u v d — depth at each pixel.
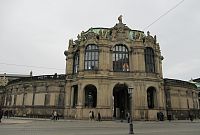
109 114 41.09
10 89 63.09
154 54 47.09
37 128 23.92
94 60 44.38
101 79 42.41
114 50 45.50
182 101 55.03
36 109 51.59
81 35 47.22
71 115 45.47
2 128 23.03
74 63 49.06
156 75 45.53
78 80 43.81
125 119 43.50
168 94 52.03
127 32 46.62
